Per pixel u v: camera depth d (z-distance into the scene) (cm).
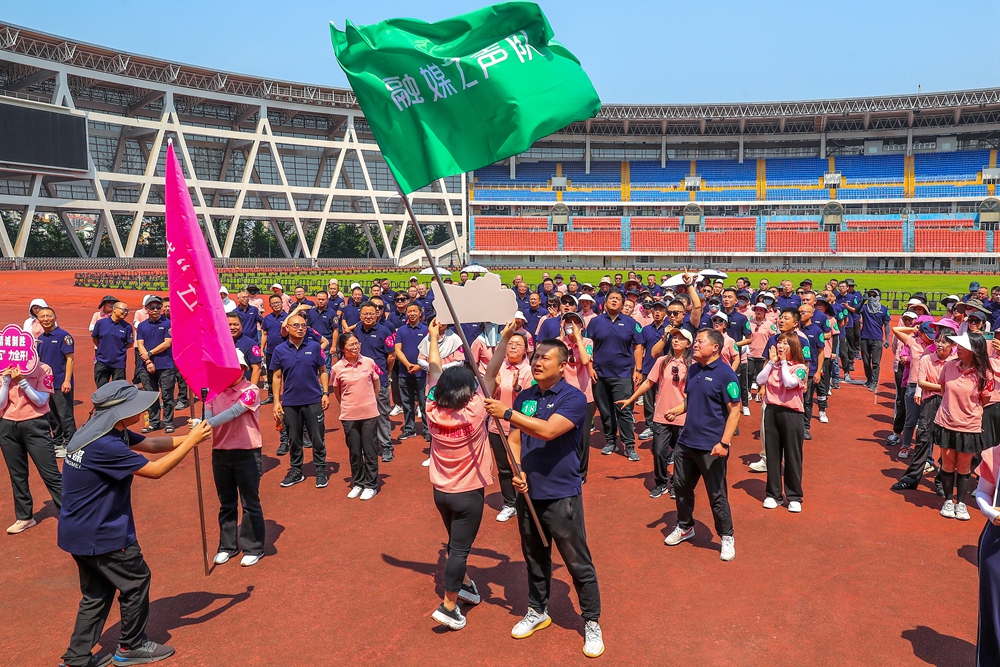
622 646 469
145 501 767
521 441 486
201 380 534
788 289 1507
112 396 439
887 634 481
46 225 7738
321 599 539
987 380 653
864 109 7188
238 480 594
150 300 1067
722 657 455
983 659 400
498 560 613
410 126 487
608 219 7556
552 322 1011
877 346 1392
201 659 456
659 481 766
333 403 1328
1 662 452
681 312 940
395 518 712
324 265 7256
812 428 1091
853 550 622
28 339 667
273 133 7419
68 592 552
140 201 6219
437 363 593
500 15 485
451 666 448
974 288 1383
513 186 7819
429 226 8812
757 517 706
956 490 717
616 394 919
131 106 6525
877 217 7012
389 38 488
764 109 7488
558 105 486
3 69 5806
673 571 583
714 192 7638
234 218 6756
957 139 7462
